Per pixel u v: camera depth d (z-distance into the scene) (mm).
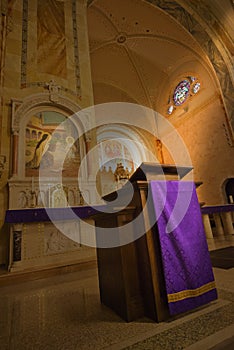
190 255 2090
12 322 1971
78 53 7516
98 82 14719
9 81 6027
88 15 11008
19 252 4070
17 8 6848
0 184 5180
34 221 4309
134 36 12688
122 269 1951
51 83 6520
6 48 6262
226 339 1411
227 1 9664
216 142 11531
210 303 2035
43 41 7000
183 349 1351
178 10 10359
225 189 11250
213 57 10695
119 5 10766
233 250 4676
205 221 6676
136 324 1767
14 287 3205
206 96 12219
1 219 4977
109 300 2168
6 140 5582
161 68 14883
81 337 1615
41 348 1502
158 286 1870
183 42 12164
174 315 1863
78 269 4012
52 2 7684
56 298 2562
